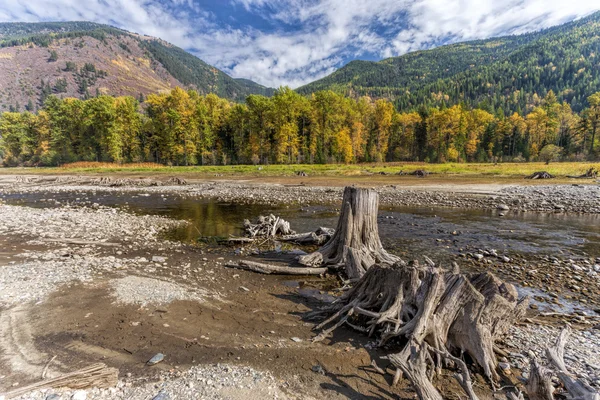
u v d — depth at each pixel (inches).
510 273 354.6
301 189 1221.7
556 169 1749.5
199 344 196.7
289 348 194.7
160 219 676.7
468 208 832.3
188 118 2578.7
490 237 527.5
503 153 3614.7
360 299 236.8
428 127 3398.1
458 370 175.2
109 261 373.7
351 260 341.4
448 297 189.3
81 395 142.3
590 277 339.3
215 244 486.9
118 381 156.9
